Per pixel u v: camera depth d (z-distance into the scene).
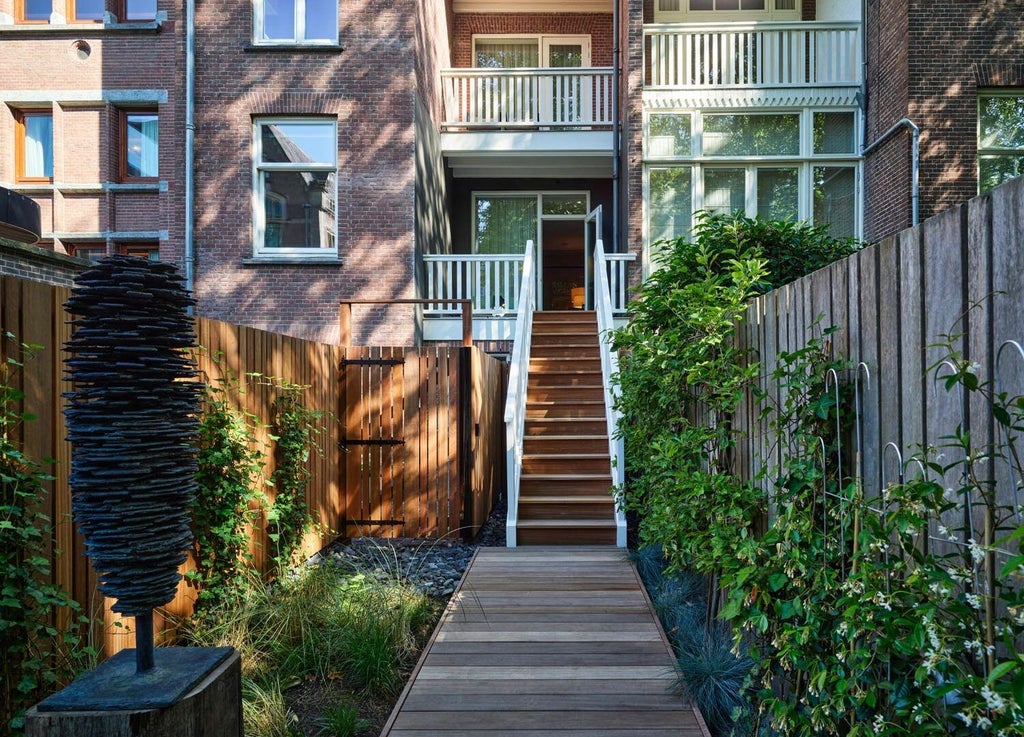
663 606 4.33
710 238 5.13
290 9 9.86
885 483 2.00
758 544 2.53
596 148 11.59
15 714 2.38
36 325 2.70
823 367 2.31
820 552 2.19
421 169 10.10
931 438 1.76
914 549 1.56
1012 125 9.09
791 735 2.33
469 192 13.19
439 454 6.78
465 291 10.67
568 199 13.38
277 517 4.66
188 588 3.80
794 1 12.30
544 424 8.02
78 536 2.94
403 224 9.66
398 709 3.04
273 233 9.87
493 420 8.72
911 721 1.55
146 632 1.65
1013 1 8.91
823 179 10.50
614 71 11.55
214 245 9.70
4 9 10.94
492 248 13.36
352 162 9.70
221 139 9.70
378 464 6.79
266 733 2.81
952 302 1.68
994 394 1.51
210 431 3.91
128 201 11.00
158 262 1.73
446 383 6.80
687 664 3.24
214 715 1.66
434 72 11.16
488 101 11.64
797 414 2.46
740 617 2.74
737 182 10.62
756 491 3.06
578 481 7.18
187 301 1.79
